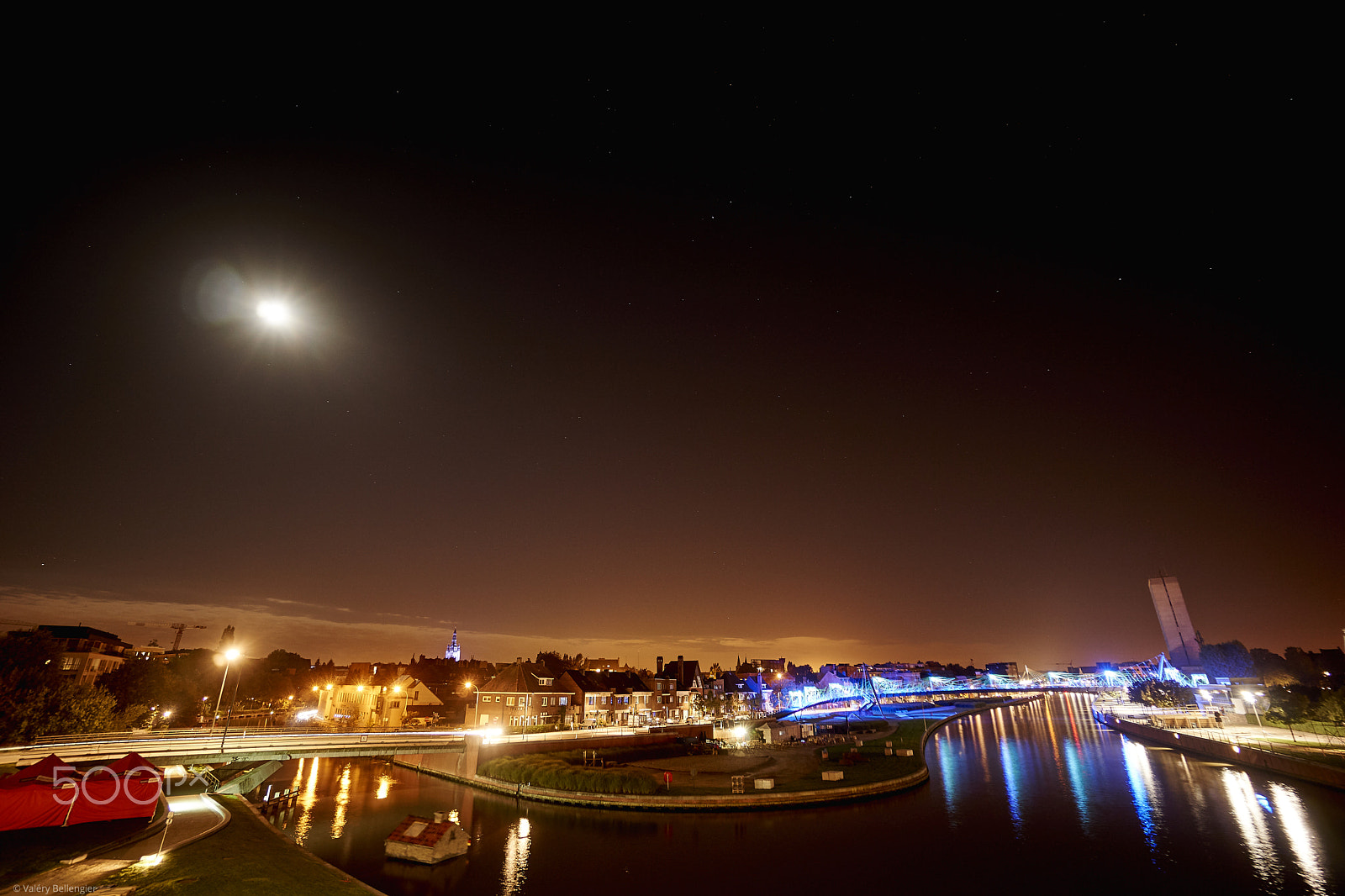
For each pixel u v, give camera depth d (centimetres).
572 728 10762
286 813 5828
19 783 3544
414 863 4388
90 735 6412
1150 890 3941
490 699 11262
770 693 19762
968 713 19875
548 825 5409
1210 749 8538
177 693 10838
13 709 5812
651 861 4500
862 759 8119
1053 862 4462
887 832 5206
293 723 12762
